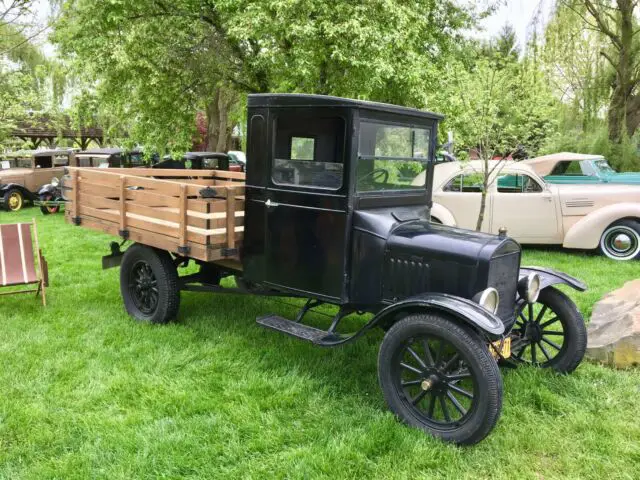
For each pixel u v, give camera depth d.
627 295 4.77
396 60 7.55
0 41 9.41
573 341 3.79
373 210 3.74
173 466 2.75
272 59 7.63
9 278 5.22
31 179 13.52
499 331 2.82
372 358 4.13
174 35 8.80
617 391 3.58
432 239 3.41
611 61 12.69
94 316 5.01
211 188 4.02
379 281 3.56
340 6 7.03
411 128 3.97
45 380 3.69
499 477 2.70
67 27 8.94
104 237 9.28
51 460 2.79
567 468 2.79
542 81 8.84
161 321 4.77
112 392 3.53
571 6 12.09
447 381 3.02
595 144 12.27
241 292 4.51
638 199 7.62
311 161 3.70
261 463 2.80
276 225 3.96
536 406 3.45
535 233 7.99
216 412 3.31
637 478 2.70
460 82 7.65
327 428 3.14
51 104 13.61
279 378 3.75
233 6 7.62
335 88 7.64
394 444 2.95
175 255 4.94
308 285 3.84
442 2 9.73
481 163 8.05
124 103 9.42
